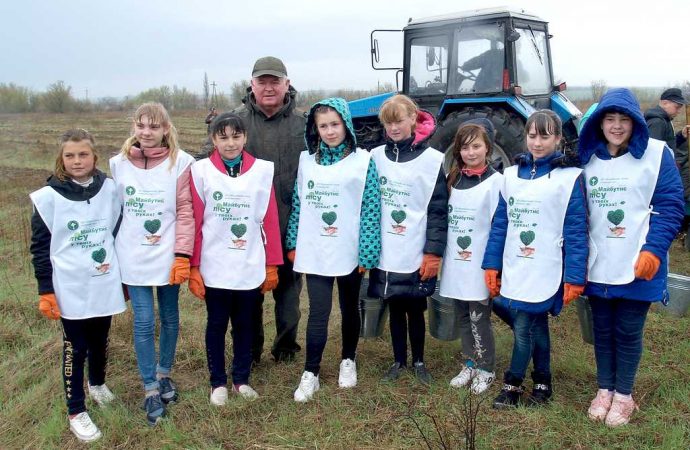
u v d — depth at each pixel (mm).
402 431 3133
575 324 4566
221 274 3305
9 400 3604
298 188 3570
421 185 3449
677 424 3105
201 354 4137
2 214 8773
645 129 2947
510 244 3260
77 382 3170
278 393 3574
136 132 3217
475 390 3436
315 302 3471
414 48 7578
